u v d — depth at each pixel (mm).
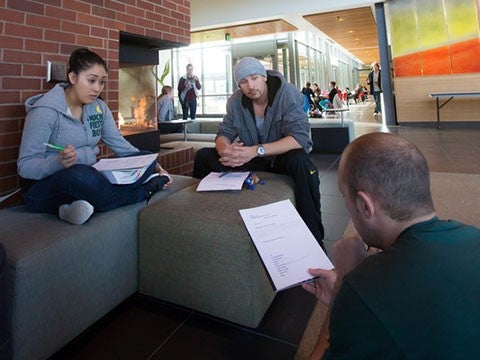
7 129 1702
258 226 1117
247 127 1989
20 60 1740
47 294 1037
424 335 408
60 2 1928
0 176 1686
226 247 1175
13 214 1346
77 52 1471
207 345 1141
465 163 3662
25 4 1750
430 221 520
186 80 8328
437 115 6941
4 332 813
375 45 12852
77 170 1259
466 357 398
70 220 1202
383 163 526
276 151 1703
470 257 452
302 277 876
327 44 13672
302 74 12352
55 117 1464
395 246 497
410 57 7219
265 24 8469
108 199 1313
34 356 1006
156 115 3426
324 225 2176
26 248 1018
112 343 1158
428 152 4383
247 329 1215
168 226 1289
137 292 1437
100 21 2195
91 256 1188
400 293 432
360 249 780
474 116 6852
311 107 8555
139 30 2555
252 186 1566
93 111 1661
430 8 6898
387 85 7668
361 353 430
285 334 1186
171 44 3033
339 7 7305
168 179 1661
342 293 475
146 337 1187
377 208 538
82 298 1158
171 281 1318
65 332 1103
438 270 439
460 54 6805
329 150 5016
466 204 2350
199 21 8523
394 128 7129
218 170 1905
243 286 1175
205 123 7309
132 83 3281
